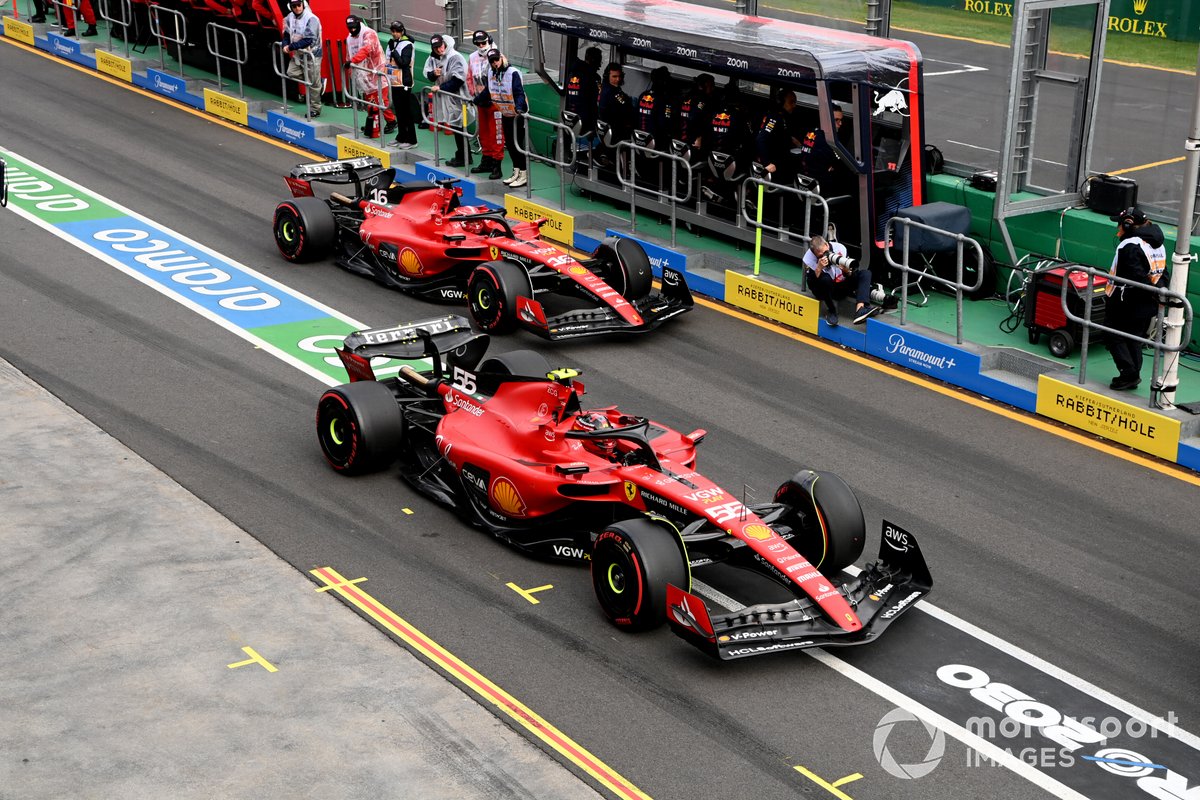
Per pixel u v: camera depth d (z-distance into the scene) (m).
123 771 8.15
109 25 28.00
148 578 10.29
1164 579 10.66
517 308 14.85
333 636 9.59
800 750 8.44
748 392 14.16
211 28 25.95
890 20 18.39
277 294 16.58
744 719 8.74
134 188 20.70
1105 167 16.19
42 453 12.27
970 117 17.52
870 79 15.78
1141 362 13.89
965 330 15.45
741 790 8.05
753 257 17.72
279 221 17.62
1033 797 8.07
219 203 20.16
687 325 16.09
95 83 27.09
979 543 11.14
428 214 16.64
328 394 11.87
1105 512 11.75
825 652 9.55
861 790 8.08
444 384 11.94
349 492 11.73
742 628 9.14
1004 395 14.08
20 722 8.59
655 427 11.11
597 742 8.48
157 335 15.14
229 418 13.12
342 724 8.62
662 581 9.34
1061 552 11.03
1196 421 12.73
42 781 8.05
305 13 23.03
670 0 20.25
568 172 21.30
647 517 9.64
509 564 10.63
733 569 10.70
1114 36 15.72
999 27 16.94
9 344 14.72
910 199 16.66
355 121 22.47
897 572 9.96
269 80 25.22
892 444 13.01
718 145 17.86
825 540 10.04
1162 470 12.60
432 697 8.92
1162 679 9.32
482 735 8.54
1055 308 14.55
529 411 11.02
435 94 20.88
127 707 8.75
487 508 11.14
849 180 16.94
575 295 15.63
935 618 10.02
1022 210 15.77
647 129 19.00
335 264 17.73
